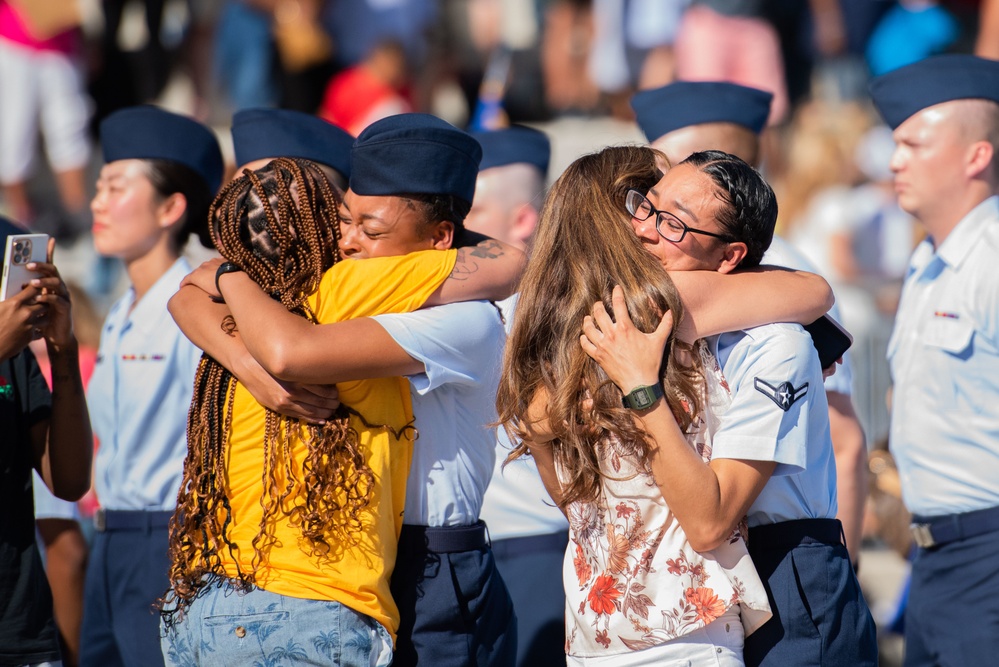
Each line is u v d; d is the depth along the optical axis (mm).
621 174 9805
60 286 11414
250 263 10094
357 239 10172
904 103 14062
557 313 9562
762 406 9250
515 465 13961
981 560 13172
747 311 9344
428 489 10266
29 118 29922
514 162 16391
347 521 9586
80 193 30656
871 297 27859
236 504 9773
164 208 14828
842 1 34531
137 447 14180
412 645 10102
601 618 9547
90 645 14500
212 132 15391
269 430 9680
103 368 14625
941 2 35875
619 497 9461
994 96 13773
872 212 30141
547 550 14055
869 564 24047
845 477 13688
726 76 31969
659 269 9281
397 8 33219
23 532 11375
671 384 9219
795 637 9602
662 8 33094
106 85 31938
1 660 11125
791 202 31078
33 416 11805
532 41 35125
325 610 9430
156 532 14055
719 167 9523
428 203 10133
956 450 13344
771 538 9773
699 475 8961
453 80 34906
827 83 34844
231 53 32469
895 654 20547
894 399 14258
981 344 13180
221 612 9516
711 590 9305
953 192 13828
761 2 32469
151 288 14656
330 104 32562
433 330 9883
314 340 9406
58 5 29969
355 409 9852
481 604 10375
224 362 9812
